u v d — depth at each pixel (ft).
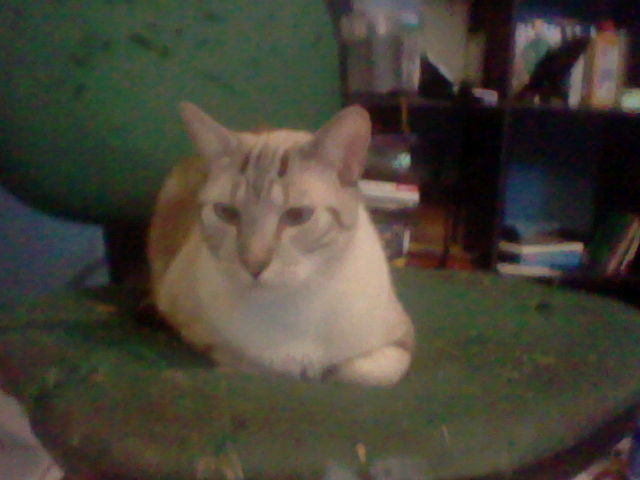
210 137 1.85
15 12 2.60
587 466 1.64
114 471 1.34
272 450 1.36
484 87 4.92
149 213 3.01
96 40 2.74
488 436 1.47
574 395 1.71
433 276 3.05
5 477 2.68
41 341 1.96
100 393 1.60
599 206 5.72
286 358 1.88
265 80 3.16
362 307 1.88
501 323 2.40
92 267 4.14
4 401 2.79
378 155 4.83
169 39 2.92
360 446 1.38
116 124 2.81
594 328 2.31
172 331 2.15
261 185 1.75
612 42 4.92
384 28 4.61
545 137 5.55
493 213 4.67
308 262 1.77
